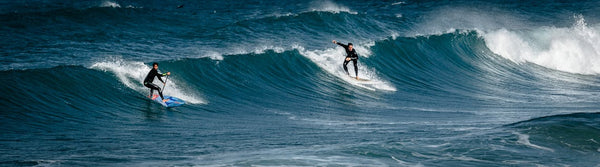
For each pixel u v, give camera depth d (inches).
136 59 3211.1
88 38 3878.0
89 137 1779.0
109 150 1587.1
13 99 2086.6
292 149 1552.7
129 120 2070.6
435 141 1617.9
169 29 4320.9
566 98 2881.4
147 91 2453.2
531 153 1501.0
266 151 1535.4
